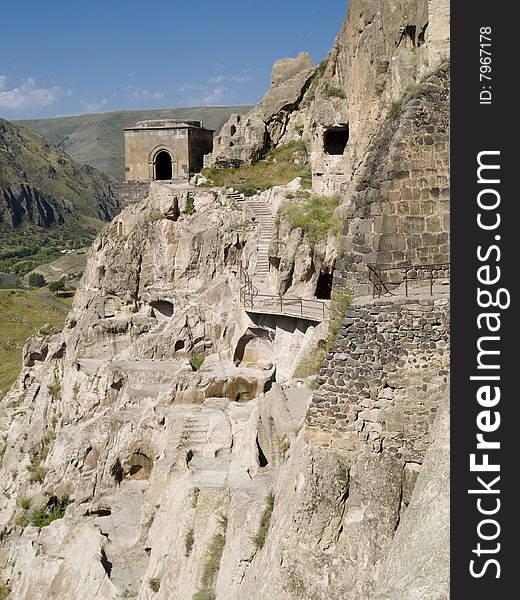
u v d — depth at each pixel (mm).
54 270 182000
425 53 19891
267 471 20281
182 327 40906
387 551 12422
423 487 11617
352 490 13000
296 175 47750
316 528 12891
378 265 14258
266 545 14812
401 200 14297
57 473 34938
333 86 40906
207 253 44188
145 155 50875
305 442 13836
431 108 14367
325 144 40844
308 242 34750
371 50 31297
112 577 22516
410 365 13016
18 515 34719
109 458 31875
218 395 31531
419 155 14320
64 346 46719
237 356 34438
